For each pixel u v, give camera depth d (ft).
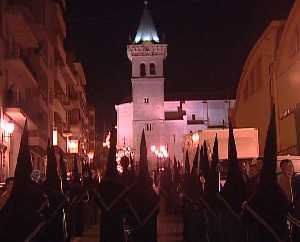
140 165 47.29
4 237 30.48
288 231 32.60
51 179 45.68
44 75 163.73
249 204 32.07
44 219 33.60
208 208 50.03
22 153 31.81
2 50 113.39
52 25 186.91
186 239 64.49
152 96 348.18
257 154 91.04
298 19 109.19
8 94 116.98
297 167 65.26
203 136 89.40
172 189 96.48
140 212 45.91
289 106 114.52
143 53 351.25
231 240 42.06
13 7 118.11
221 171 82.69
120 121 367.04
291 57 113.80
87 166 76.48
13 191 31.37
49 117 172.45
